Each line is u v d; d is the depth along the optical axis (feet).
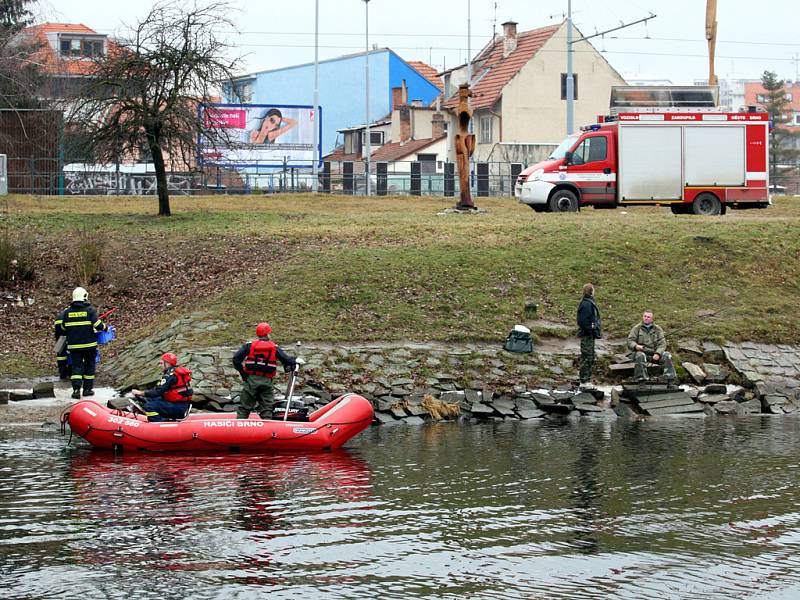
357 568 36.27
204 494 45.29
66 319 66.03
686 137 113.70
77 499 44.09
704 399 70.74
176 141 109.70
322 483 47.55
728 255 93.61
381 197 145.79
